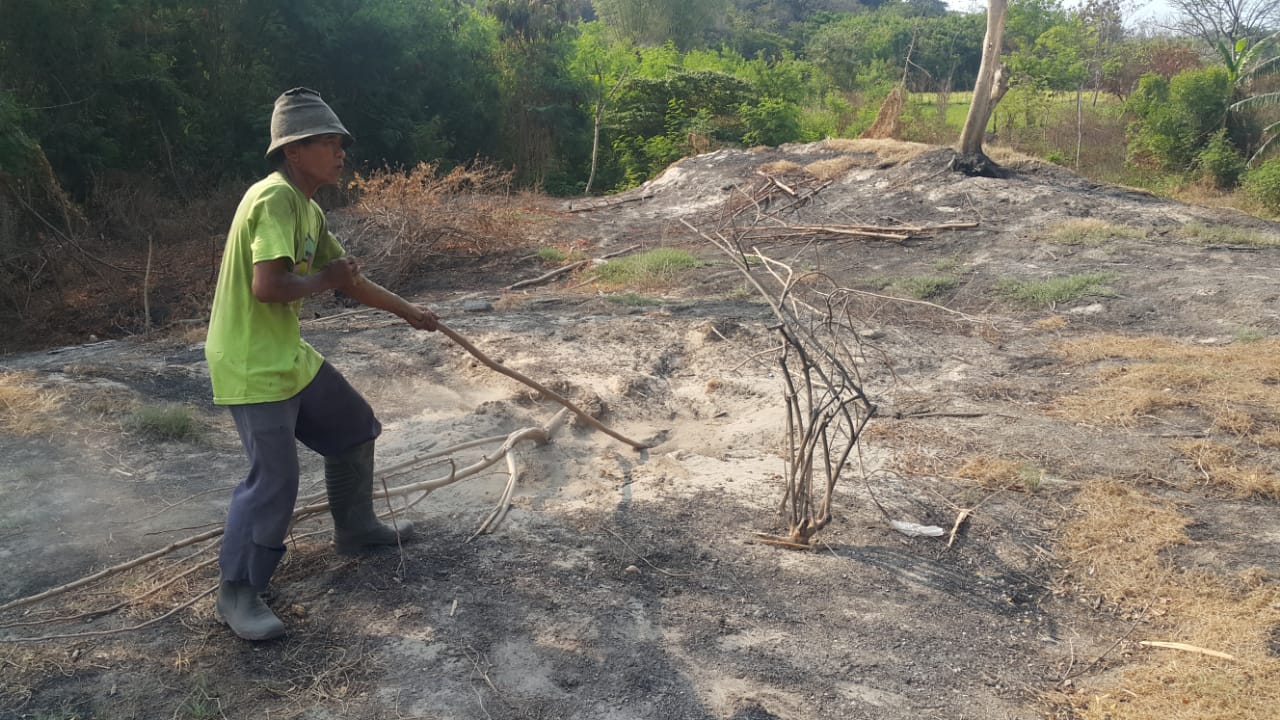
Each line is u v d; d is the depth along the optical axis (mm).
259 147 17688
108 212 14617
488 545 3838
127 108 15758
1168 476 4840
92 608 3279
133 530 3854
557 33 23344
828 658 3242
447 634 3205
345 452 3471
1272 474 4812
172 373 6137
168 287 12078
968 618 3561
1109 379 6445
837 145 17125
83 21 14586
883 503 4438
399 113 19672
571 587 3564
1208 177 23125
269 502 3018
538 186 20219
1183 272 9469
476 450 4922
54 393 5238
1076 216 12273
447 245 12805
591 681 3031
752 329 7637
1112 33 38375
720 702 2971
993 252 10984
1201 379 6250
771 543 4012
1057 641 3463
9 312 11273
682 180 17062
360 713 2803
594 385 6266
